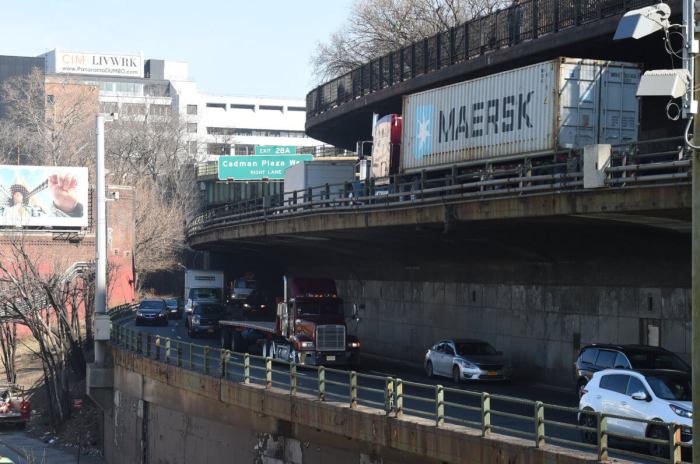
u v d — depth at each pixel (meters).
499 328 40.22
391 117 43.56
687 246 29.67
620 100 32.72
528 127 33.16
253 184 96.00
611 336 33.62
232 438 32.09
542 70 32.62
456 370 35.91
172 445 37.34
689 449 19.16
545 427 24.00
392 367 42.84
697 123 13.99
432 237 39.72
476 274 41.88
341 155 89.38
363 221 40.22
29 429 55.59
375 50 77.75
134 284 97.38
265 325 43.56
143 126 125.44
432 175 39.97
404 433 22.14
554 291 36.75
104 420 47.50
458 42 46.94
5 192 87.50
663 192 25.12
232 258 89.94
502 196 31.11
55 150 118.62
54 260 75.38
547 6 39.78
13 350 63.06
